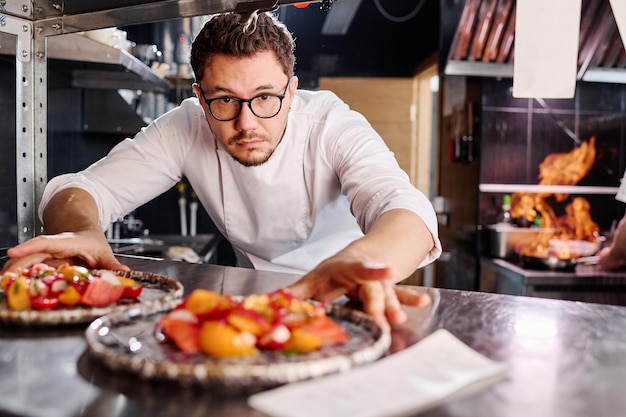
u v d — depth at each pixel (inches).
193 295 27.7
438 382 23.0
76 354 27.0
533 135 154.5
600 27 139.9
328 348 26.5
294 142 59.6
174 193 152.6
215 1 49.6
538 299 38.4
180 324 26.5
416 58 179.8
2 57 67.9
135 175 61.6
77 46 85.5
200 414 21.3
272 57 48.4
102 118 121.9
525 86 42.2
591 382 24.6
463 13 138.7
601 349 28.7
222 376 22.2
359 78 181.6
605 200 156.0
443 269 164.9
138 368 22.9
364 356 24.6
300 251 64.3
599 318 34.0
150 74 110.3
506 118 153.2
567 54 41.3
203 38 48.7
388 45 180.1
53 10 56.1
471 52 144.3
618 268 126.7
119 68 99.7
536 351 28.3
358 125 58.1
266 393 22.2
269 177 59.8
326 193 60.2
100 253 43.1
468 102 159.3
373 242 39.3
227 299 27.2
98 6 54.0
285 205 61.0
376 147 55.2
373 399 21.1
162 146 63.6
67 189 55.2
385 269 32.2
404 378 23.1
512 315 34.4
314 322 27.2
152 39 142.2
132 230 138.9
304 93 64.2
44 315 29.7
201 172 63.6
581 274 122.6
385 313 32.7
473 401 22.4
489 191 152.6
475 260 153.4
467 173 160.2
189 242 137.9
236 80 48.0
